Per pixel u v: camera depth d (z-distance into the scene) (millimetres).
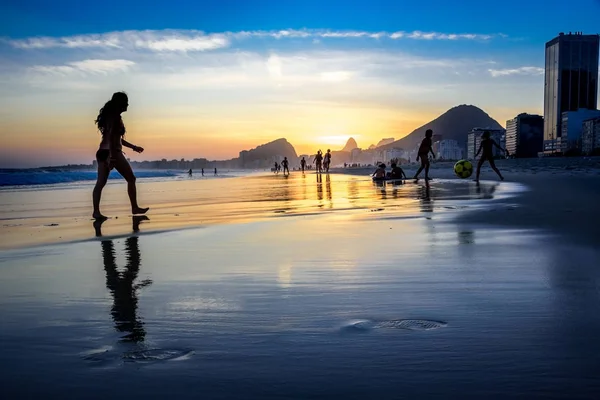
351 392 1467
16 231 6105
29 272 3410
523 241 4254
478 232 4867
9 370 1679
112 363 1736
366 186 16750
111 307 2482
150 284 2984
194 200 11922
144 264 3645
